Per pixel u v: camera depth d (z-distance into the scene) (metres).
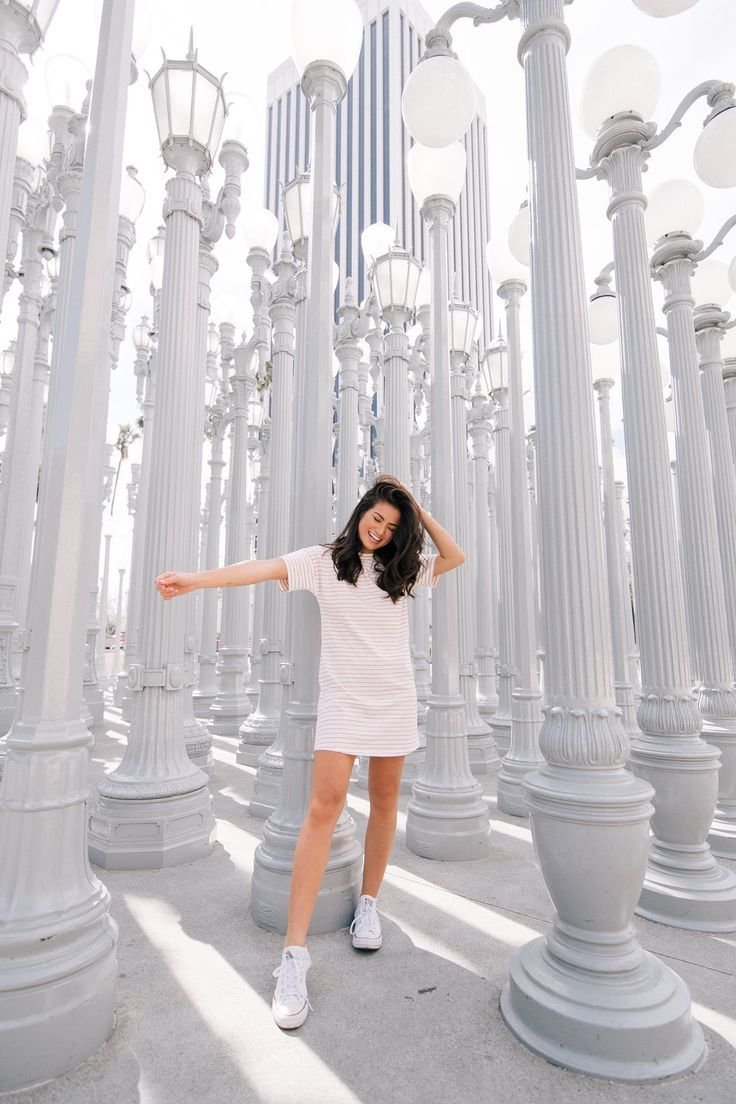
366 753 2.60
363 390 11.23
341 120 56.47
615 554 7.77
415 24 56.34
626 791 2.30
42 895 2.04
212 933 2.99
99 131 2.45
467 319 6.81
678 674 3.65
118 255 6.94
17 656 8.40
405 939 2.96
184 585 2.45
